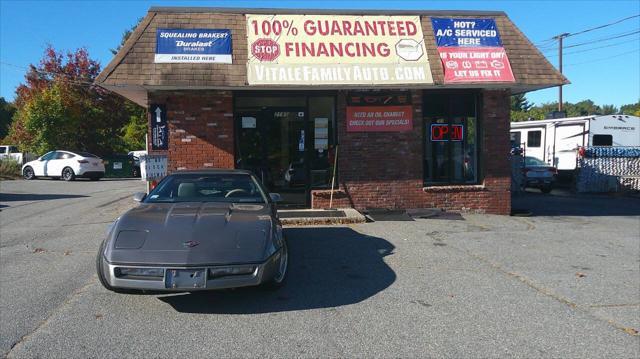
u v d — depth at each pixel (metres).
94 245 8.39
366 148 11.59
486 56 11.40
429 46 11.30
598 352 4.34
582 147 19.00
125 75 10.13
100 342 4.43
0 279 6.36
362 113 11.53
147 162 10.31
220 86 10.33
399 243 8.62
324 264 7.23
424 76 10.99
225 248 5.06
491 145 11.94
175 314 5.14
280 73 10.55
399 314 5.21
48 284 6.14
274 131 11.54
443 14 11.75
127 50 10.38
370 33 11.23
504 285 6.27
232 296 5.74
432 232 9.59
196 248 5.00
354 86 10.73
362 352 4.28
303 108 11.58
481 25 11.69
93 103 36.25
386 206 11.68
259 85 10.40
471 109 12.07
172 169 10.97
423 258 7.61
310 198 11.66
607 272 6.95
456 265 7.23
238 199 6.61
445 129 11.98
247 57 10.64
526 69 11.41
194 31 10.68
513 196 17.98
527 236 9.44
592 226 10.70
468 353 4.29
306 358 4.15
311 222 10.13
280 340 4.51
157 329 4.74
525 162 19.59
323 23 11.17
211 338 4.54
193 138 11.00
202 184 6.86
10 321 4.90
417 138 11.70
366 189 11.62
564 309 5.43
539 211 13.28
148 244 5.07
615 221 11.45
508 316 5.19
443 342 4.51
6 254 7.77
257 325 4.86
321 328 4.80
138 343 4.41
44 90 32.81
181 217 5.64
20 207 13.45
